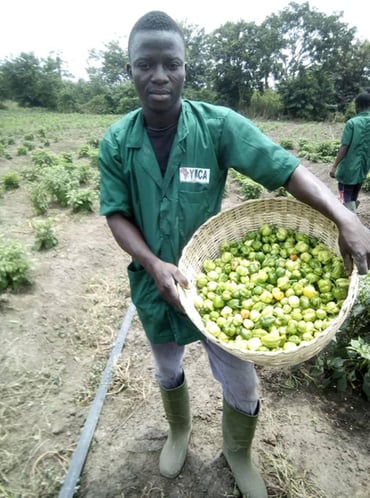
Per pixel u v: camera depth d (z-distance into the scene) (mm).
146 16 1806
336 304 2049
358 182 6805
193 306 2037
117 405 3436
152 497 2711
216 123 1994
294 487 2705
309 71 42469
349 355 3420
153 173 2021
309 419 3197
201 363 3891
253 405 2436
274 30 44312
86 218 8047
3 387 3662
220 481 2789
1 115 36062
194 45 47875
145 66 1810
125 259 6320
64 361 3994
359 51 45062
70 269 5781
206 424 3219
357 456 2918
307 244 2361
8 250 5230
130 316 4562
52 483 2820
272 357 1621
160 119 1968
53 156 13344
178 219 2100
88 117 35625
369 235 1784
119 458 2988
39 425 3287
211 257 2457
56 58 59125
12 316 4625
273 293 2219
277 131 26844
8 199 9656
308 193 1853
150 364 3883
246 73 45469
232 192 10711
